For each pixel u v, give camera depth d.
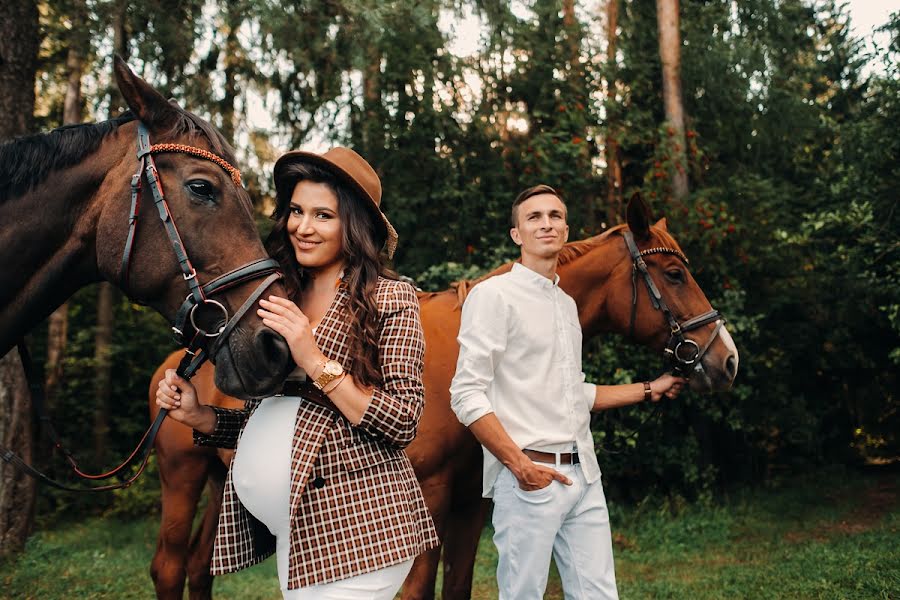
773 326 8.59
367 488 1.54
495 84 8.18
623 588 4.64
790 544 5.77
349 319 1.60
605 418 6.79
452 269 6.72
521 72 8.14
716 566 5.18
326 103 7.68
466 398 2.23
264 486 1.53
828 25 9.92
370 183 1.80
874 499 7.66
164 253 1.70
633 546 6.04
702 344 3.08
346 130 7.91
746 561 5.27
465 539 2.94
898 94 6.62
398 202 7.48
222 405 3.19
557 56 8.06
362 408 1.50
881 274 7.21
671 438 7.33
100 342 8.92
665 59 8.10
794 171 9.47
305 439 1.53
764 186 7.70
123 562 5.95
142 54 5.88
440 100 7.85
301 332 1.49
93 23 5.79
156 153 1.74
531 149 7.35
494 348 2.27
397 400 1.56
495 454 2.20
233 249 1.68
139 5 5.78
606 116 7.96
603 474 7.08
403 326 1.65
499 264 6.95
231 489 1.63
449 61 7.55
